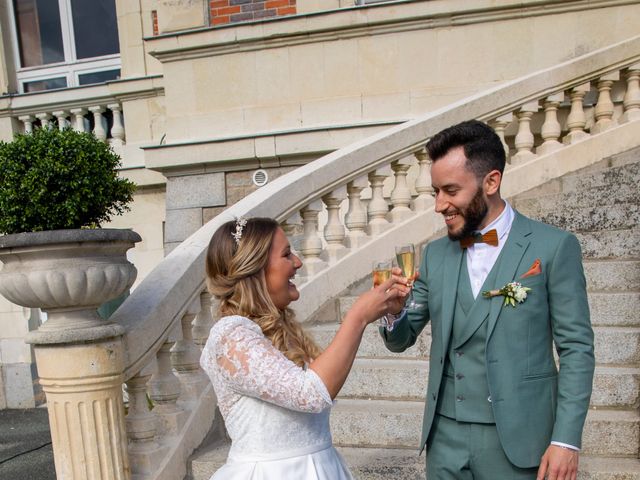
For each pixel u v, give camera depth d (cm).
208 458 247
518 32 445
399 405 262
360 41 473
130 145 579
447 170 144
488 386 144
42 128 194
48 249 180
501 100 388
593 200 350
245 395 140
